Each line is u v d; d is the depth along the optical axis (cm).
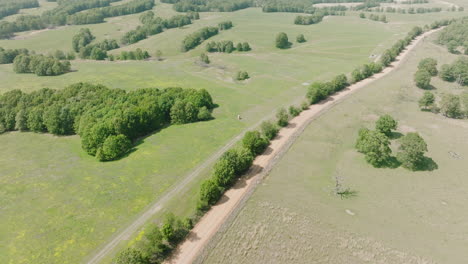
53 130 9962
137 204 6631
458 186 6912
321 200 6588
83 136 8769
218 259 5278
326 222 5950
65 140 9819
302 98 12050
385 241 5522
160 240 5350
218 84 14350
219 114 11094
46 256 5428
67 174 7806
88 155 8788
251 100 12275
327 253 5303
